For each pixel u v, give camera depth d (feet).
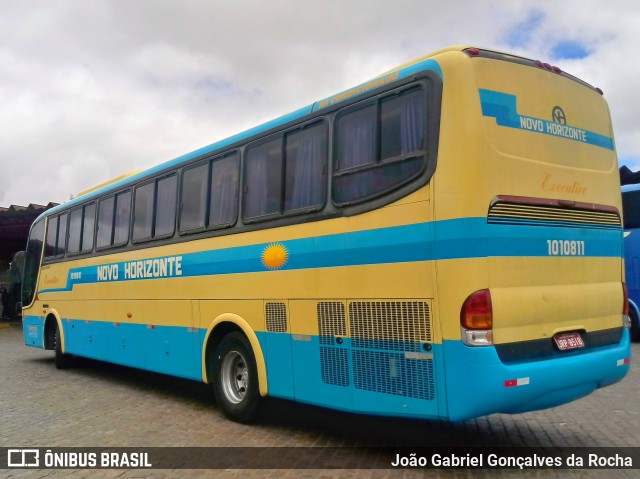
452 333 13.83
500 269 14.07
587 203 16.70
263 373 19.80
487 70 14.99
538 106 15.90
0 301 88.69
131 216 29.04
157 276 26.32
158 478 15.80
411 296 14.83
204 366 22.81
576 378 15.15
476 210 13.89
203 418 22.52
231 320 21.26
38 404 26.18
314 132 18.58
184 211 24.88
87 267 33.32
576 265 16.03
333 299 17.10
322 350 17.44
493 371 13.50
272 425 21.04
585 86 17.87
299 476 15.52
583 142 17.13
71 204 36.45
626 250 41.98
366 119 16.76
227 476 15.71
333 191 17.47
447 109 14.56
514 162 14.84
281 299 19.10
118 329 29.68
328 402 17.16
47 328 39.06
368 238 16.12
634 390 25.48
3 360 43.32
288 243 18.95
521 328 14.30
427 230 14.56
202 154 24.08
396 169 15.60
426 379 14.44
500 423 20.62
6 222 72.84
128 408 24.84
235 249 21.42
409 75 15.71
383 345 15.52
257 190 20.76
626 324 17.67
